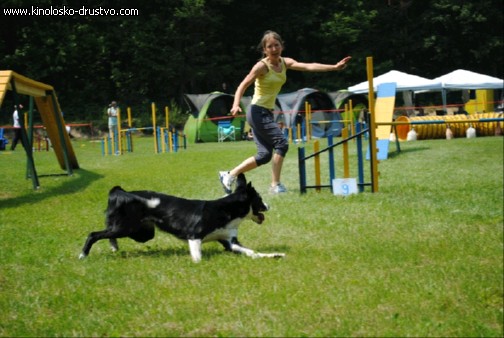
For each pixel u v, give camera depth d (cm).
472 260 575
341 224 733
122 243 649
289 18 4453
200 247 563
